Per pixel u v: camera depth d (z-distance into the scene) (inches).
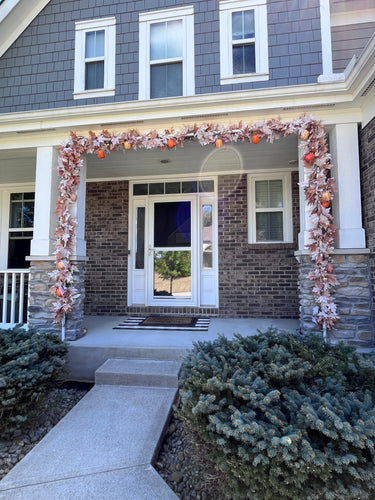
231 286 200.4
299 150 137.6
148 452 77.5
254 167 198.8
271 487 56.6
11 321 155.9
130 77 158.9
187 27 156.1
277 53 146.6
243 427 57.8
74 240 146.4
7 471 78.0
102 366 120.8
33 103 166.1
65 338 141.2
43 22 169.3
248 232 201.9
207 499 67.1
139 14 161.0
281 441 54.8
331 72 141.6
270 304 196.1
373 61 103.9
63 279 140.6
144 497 63.9
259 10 149.6
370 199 124.3
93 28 164.9
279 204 203.3
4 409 87.4
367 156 126.3
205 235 210.4
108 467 72.3
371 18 149.6
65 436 83.8
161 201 215.3
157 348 128.8
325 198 124.9
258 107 131.0
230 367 79.7
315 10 145.8
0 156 173.2
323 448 59.2
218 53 152.2
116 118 141.6
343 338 124.9
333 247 129.0
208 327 168.7
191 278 208.4
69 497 63.8
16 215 251.0
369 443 55.8
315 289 125.0
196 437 70.9
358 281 125.6
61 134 152.6
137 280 215.3
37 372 95.8
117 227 216.8
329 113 132.3
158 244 214.1
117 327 168.6
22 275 155.9
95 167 196.2
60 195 151.1
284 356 88.0
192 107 135.3
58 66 165.8
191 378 77.0
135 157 178.1
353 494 53.5
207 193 209.6
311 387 79.6
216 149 166.1
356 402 66.6
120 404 100.5
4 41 171.2
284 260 196.5
